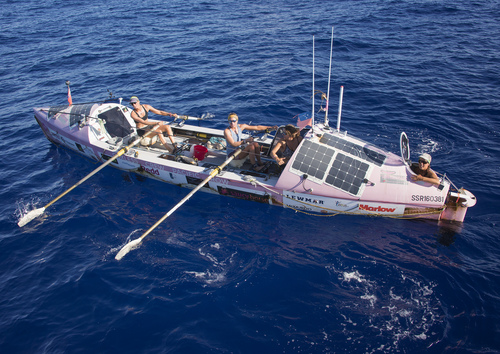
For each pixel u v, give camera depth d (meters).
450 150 10.58
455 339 5.50
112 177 10.16
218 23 26.73
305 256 7.27
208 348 5.57
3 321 6.13
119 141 10.68
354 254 7.28
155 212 8.73
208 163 9.91
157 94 15.33
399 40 20.61
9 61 20.50
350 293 6.40
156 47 21.69
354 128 12.02
